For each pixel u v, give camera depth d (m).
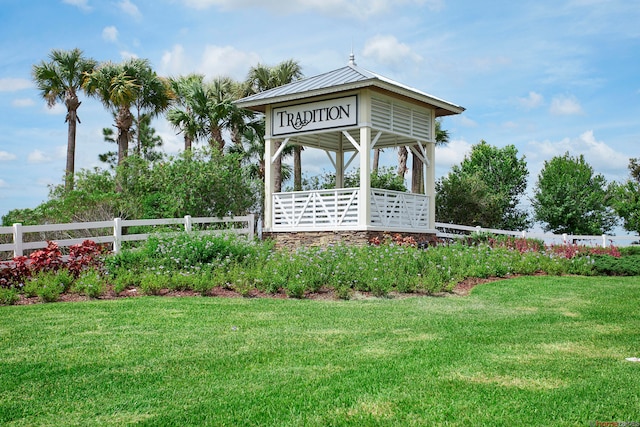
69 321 8.51
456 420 4.63
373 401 5.08
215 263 12.80
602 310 10.11
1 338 7.44
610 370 6.02
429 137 20.19
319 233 18.08
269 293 11.42
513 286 13.09
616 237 27.17
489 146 43.78
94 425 4.66
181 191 19.78
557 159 39.66
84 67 31.88
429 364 6.26
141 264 12.60
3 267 12.51
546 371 5.99
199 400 5.19
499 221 31.72
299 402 5.07
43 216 18.47
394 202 18.62
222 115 28.69
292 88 19.34
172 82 32.06
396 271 12.58
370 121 17.62
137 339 7.44
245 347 7.05
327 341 7.39
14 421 4.76
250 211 21.77
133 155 21.39
